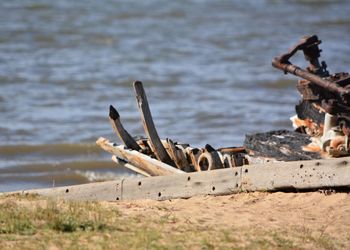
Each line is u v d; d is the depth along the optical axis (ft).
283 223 121.90
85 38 458.09
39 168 227.40
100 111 300.61
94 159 236.02
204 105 309.63
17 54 409.28
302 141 153.07
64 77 357.20
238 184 137.69
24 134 263.90
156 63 396.98
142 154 155.63
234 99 322.14
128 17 525.75
